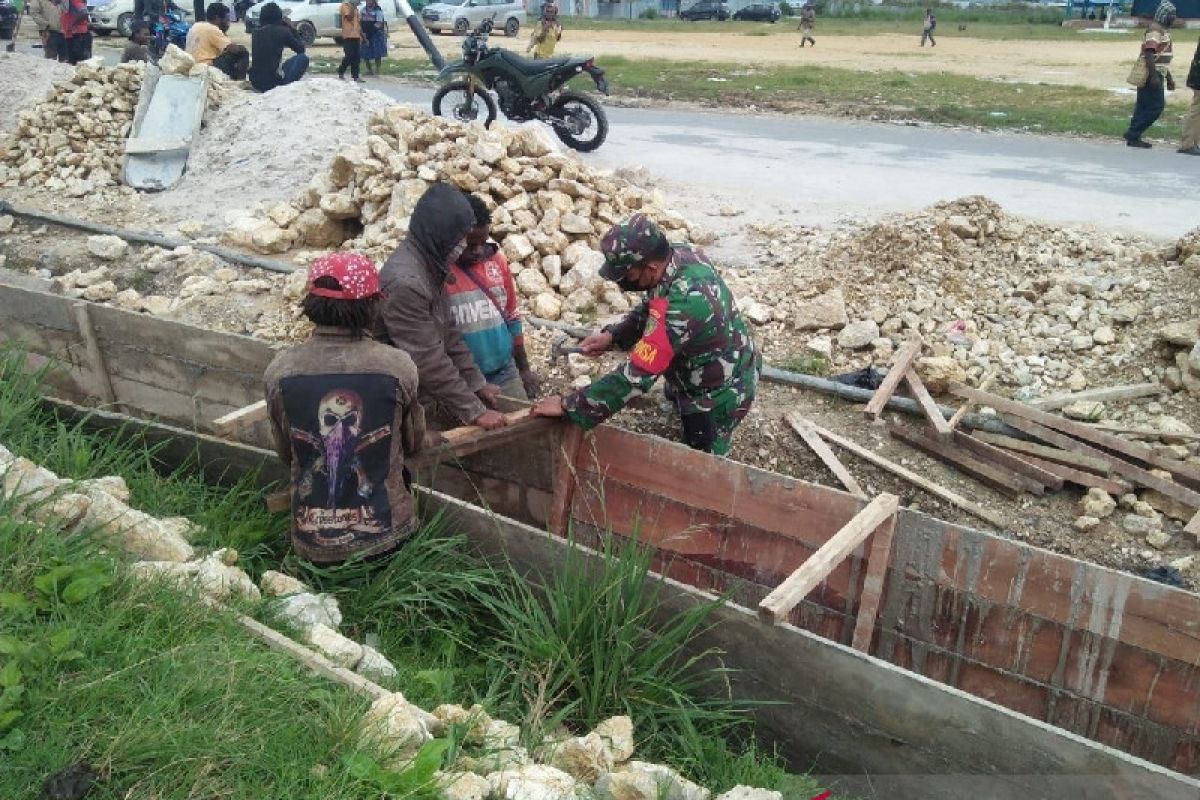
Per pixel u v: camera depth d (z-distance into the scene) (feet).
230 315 25.72
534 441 16.34
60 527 11.18
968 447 19.71
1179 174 37.81
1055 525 18.28
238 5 104.99
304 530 12.46
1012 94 61.05
